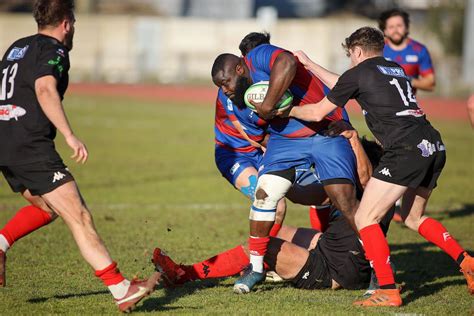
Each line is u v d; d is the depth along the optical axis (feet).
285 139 70.38
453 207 127.54
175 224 107.86
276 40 514.27
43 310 61.21
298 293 69.97
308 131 69.31
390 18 115.44
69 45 62.08
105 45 546.67
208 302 65.31
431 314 62.08
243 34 524.52
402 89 65.41
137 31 542.57
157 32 542.98
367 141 75.25
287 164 69.62
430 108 338.95
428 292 71.36
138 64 521.24
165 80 488.02
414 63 116.88
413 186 64.08
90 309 61.72
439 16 476.95
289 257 70.28
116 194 133.28
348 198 68.33
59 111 57.11
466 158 197.47
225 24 528.22
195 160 183.52
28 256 84.38
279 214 77.41
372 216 64.49
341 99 65.67
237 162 82.23
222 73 69.36
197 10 611.47
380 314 61.41
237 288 69.05
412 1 591.37
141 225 106.11
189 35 537.24
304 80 70.18
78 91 420.77
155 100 381.81
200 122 283.79
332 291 71.31
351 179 68.69
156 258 70.28
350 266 70.28
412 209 71.36
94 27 546.67
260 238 69.15
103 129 252.21
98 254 58.29
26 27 551.59
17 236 63.98
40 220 64.34
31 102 58.49
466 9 431.84
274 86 65.00
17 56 59.57
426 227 70.95
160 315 59.93
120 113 311.47
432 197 137.80
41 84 57.21
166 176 156.87
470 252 91.61
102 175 155.53
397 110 64.23
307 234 77.41
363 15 618.85
